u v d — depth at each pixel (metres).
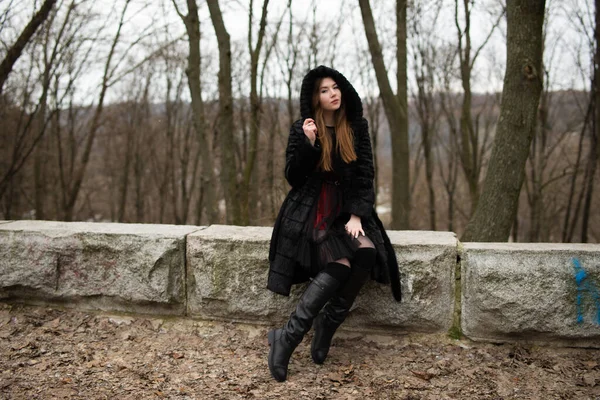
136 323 3.44
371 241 2.84
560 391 2.64
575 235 18.20
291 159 2.81
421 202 22.86
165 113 21.30
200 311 3.43
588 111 11.65
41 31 8.77
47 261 3.53
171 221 24.22
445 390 2.66
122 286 3.46
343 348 3.15
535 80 4.53
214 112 17.45
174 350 3.14
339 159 2.81
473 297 3.07
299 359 3.01
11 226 3.65
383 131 17.27
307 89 2.83
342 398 2.55
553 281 2.96
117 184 24.81
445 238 3.28
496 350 3.07
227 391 2.62
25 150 15.41
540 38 4.54
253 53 8.65
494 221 4.77
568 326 2.97
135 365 2.92
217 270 3.32
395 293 3.01
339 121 2.87
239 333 3.33
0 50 7.71
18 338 3.25
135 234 3.41
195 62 8.70
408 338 3.21
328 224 2.79
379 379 2.77
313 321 3.03
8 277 3.57
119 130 21.16
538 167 14.95
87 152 14.33
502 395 2.60
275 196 9.93
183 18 8.58
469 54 11.70
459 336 3.17
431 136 16.47
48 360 2.95
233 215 8.35
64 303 3.59
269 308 3.30
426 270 3.12
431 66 14.84
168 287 3.39
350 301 2.82
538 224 14.52
